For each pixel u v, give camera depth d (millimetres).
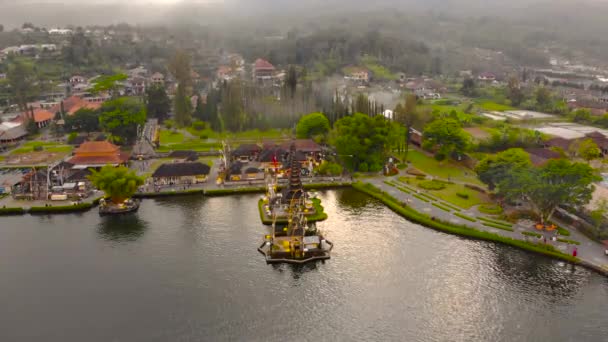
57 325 115250
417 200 193625
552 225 164250
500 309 121625
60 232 168250
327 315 119938
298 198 182000
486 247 153125
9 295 127750
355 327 115250
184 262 145500
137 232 167250
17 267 142625
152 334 112000
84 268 142000
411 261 145250
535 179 163125
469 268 140750
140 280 135125
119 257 148750
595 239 154000
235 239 161000
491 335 112062
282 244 155500
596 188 174125
